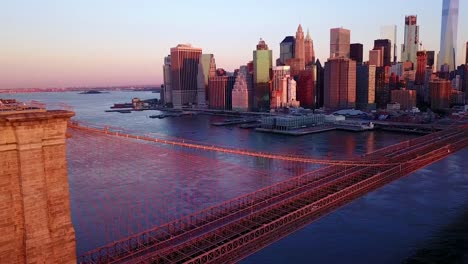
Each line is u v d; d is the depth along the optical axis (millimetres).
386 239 85250
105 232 81625
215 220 76812
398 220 96500
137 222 88125
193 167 152125
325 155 188750
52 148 26859
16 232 25906
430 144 179250
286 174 142125
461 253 77812
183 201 107000
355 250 80062
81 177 127875
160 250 62281
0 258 25312
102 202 103875
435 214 100562
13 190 25672
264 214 79562
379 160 133125
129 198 108125
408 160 133875
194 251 62781
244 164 162375
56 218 27219
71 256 27875
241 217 77750
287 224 72875
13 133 25250
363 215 100062
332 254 78375
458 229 89688
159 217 92188
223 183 128625
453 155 180875
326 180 111500
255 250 63438
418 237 86125
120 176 131500
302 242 83938
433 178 138375
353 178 108000
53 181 27000
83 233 81188
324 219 97312
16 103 30422
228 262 59031
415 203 109750
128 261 59281
